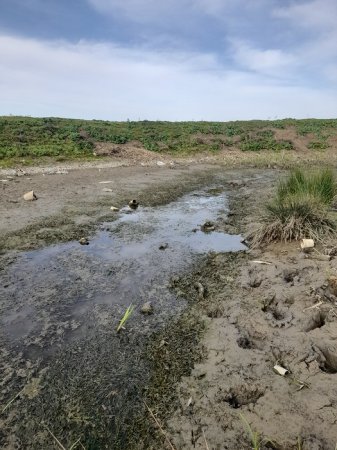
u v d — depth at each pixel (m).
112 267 5.27
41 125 21.17
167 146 20.33
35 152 15.48
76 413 2.71
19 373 3.11
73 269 5.17
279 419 2.56
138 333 3.69
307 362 3.11
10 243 6.09
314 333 3.51
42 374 3.10
